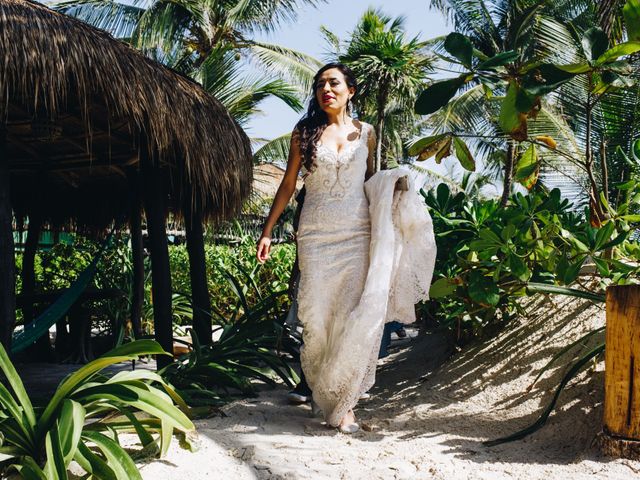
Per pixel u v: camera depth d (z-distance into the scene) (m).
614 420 2.38
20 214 6.63
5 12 3.10
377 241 3.04
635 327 2.32
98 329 7.21
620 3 7.70
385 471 2.37
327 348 3.10
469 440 2.74
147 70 3.71
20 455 2.23
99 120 4.45
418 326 6.54
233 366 4.02
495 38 14.97
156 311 4.01
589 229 3.07
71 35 3.29
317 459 2.51
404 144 20.84
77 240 7.25
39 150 5.27
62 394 2.29
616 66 2.74
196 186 4.64
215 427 3.02
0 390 2.29
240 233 10.38
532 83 2.78
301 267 3.19
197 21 15.77
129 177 5.35
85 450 2.14
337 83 3.20
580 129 9.34
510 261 3.04
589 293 2.97
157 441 2.43
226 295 8.56
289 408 3.46
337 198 3.16
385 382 4.08
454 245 4.18
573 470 2.26
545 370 3.04
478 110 15.66
